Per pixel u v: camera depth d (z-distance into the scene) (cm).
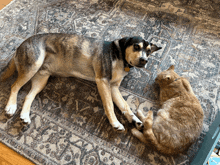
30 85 175
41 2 243
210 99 180
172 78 165
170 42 217
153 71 194
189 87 160
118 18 234
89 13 236
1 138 148
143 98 178
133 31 223
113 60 146
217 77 195
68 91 176
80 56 149
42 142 149
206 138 154
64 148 148
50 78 181
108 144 151
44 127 156
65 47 148
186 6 250
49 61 158
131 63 144
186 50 212
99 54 147
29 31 214
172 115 147
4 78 171
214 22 235
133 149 150
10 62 161
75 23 226
